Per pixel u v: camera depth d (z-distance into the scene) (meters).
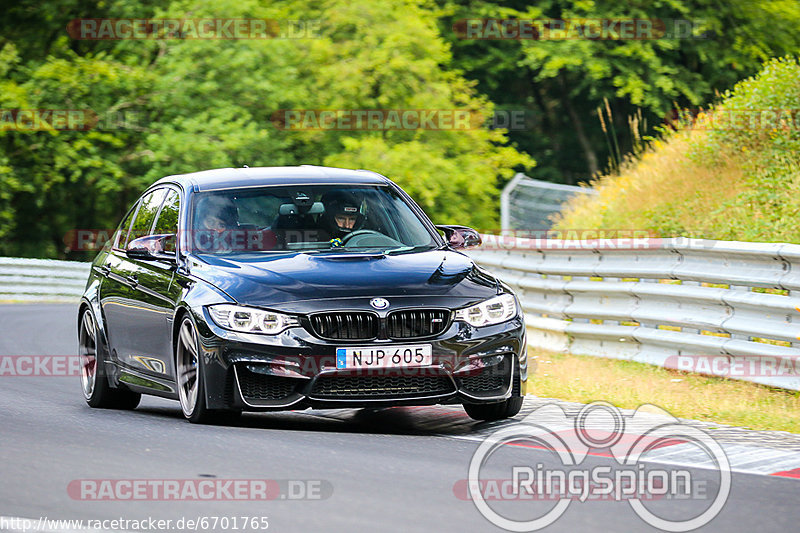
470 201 89.81
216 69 90.19
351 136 90.25
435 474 17.86
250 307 21.98
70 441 20.78
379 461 18.92
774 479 17.81
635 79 94.62
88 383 28.23
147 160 87.06
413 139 90.31
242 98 91.19
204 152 85.81
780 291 31.19
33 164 93.88
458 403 22.33
